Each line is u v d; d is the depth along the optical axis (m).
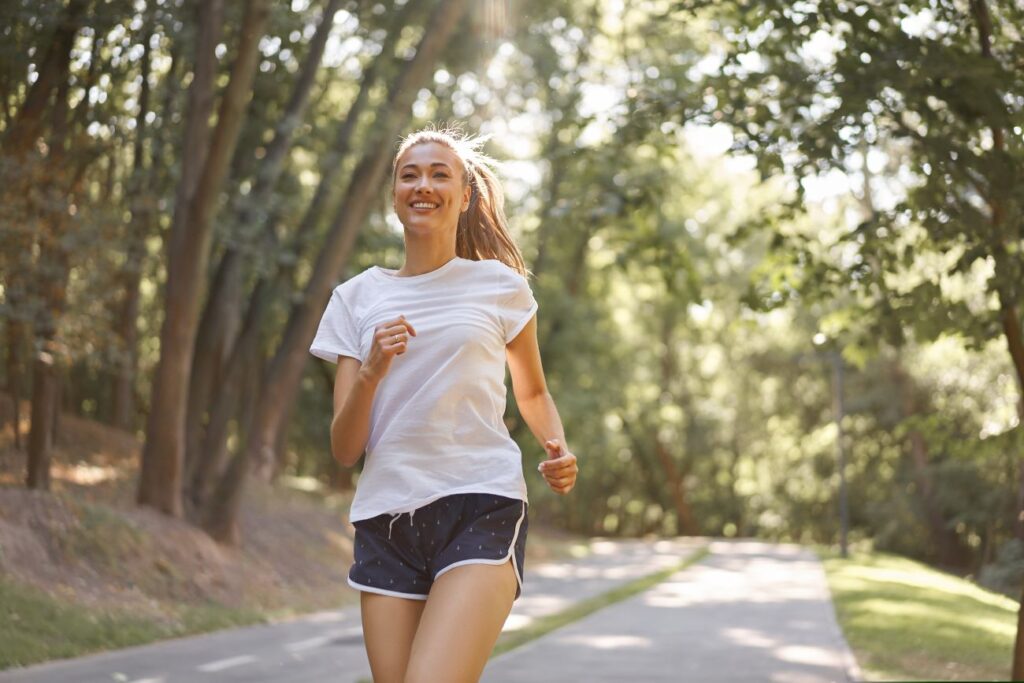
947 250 10.86
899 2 9.89
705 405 62.97
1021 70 9.80
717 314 57.03
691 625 16.70
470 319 3.13
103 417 31.77
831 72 10.22
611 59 31.34
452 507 3.04
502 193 3.55
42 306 15.66
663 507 67.69
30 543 15.43
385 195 28.02
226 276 21.72
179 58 20.75
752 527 66.69
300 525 26.36
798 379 54.94
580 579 28.70
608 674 11.30
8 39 15.29
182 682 10.34
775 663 12.39
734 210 49.69
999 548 40.06
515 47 27.95
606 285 45.97
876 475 49.03
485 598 2.93
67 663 11.36
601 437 46.66
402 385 3.11
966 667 12.27
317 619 17.22
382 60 24.23
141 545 17.41
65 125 16.66
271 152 22.06
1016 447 11.27
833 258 12.55
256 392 31.67
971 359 36.22
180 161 20.05
